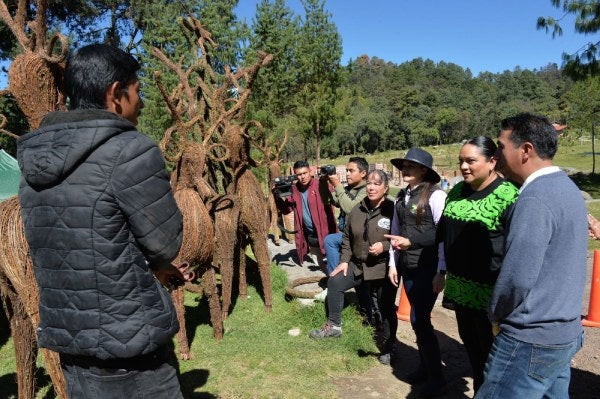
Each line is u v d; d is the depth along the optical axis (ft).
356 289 15.46
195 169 13.55
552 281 6.40
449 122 250.78
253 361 13.12
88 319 5.49
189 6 39.27
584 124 83.20
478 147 8.75
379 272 12.73
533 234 6.24
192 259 12.54
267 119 45.21
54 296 5.60
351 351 13.65
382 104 287.07
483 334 9.03
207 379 12.14
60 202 5.40
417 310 11.04
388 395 11.46
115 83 5.77
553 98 325.62
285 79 49.42
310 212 18.62
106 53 5.76
